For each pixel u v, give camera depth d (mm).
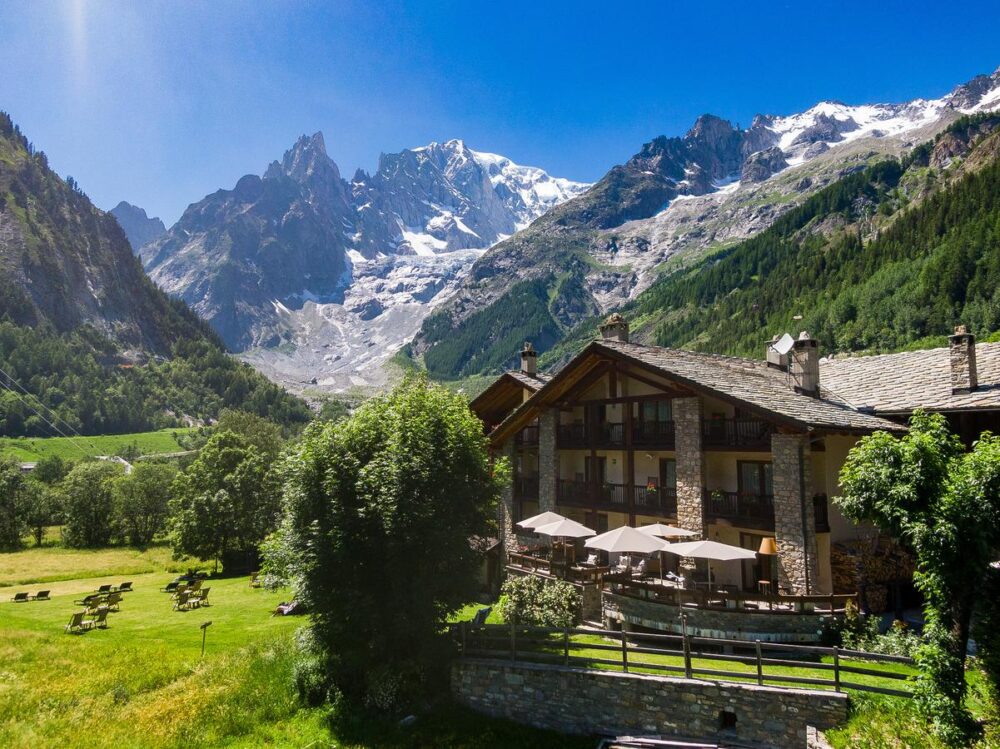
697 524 24859
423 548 20688
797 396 25391
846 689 15305
